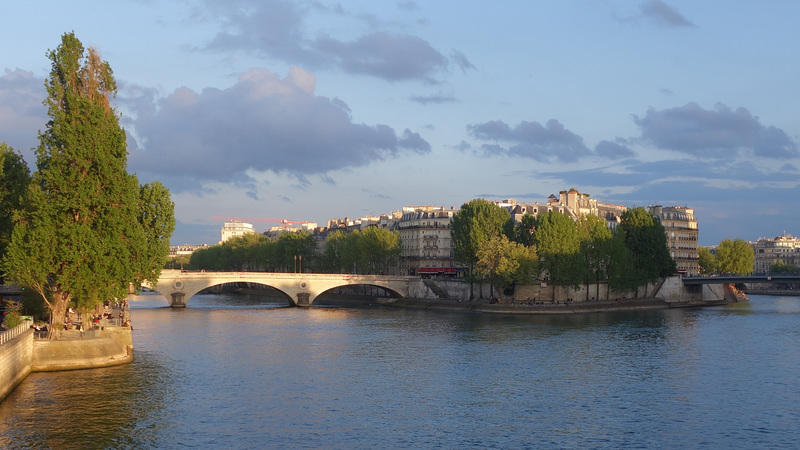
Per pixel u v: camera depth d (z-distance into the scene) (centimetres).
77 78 9638
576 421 7475
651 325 16138
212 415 7512
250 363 10462
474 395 8550
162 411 7594
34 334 9538
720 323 16625
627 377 9625
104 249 9244
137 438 6688
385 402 8181
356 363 10569
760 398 8488
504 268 19225
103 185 9412
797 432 7162
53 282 9719
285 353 11438
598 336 13912
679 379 9525
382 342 12862
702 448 6669
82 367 9406
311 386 8950
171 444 6556
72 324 10669
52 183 9112
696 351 11875
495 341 13088
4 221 10738
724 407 8075
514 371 10012
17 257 8938
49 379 8731
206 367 10044
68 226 9050
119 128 9706
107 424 7056
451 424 7325
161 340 12812
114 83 9981
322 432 7006
